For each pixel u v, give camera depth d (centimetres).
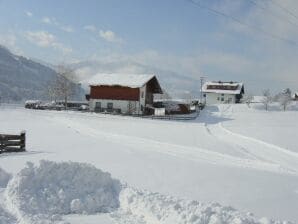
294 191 1326
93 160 1795
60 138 2845
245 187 1329
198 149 2572
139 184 1277
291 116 6731
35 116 5103
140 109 6600
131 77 6812
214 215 774
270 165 2067
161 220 805
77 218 872
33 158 1786
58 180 1009
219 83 11419
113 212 911
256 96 11650
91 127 3862
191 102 8969
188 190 1223
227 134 3878
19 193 928
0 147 2016
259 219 819
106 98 6675
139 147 2523
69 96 8419
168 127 4253
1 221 788
